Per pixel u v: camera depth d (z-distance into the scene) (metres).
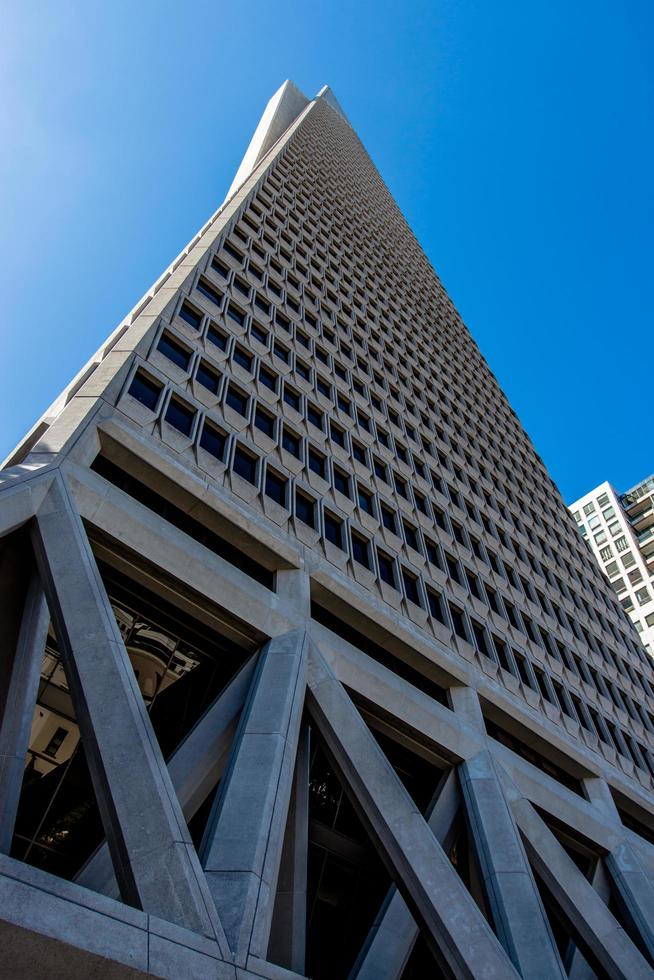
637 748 34.81
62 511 15.89
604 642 42.41
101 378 21.41
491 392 66.25
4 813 12.36
